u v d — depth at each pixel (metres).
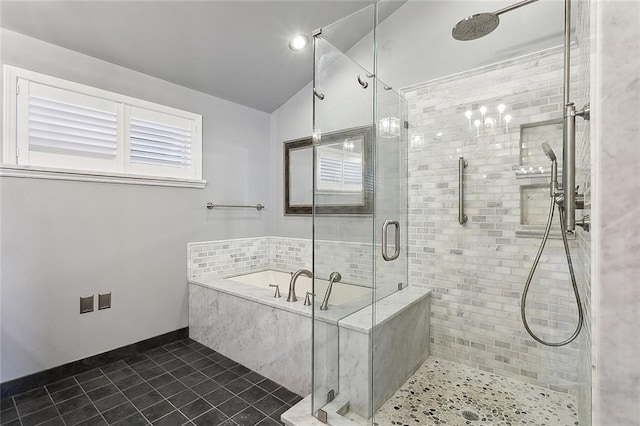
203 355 2.37
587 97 0.67
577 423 1.54
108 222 2.23
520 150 1.93
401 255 2.31
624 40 0.45
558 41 1.80
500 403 1.71
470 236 2.11
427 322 2.23
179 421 1.60
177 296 2.64
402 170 2.35
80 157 2.12
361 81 2.21
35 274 1.92
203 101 2.85
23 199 1.87
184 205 2.69
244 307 2.20
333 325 1.70
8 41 1.83
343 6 2.28
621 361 0.45
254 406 1.74
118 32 2.04
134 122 2.39
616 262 0.45
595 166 0.47
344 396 1.62
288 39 2.48
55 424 1.57
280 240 3.34
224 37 2.31
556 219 1.80
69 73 2.06
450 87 2.18
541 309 1.86
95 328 2.17
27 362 1.88
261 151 3.36
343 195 2.04
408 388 1.87
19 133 1.87
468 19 2.02
